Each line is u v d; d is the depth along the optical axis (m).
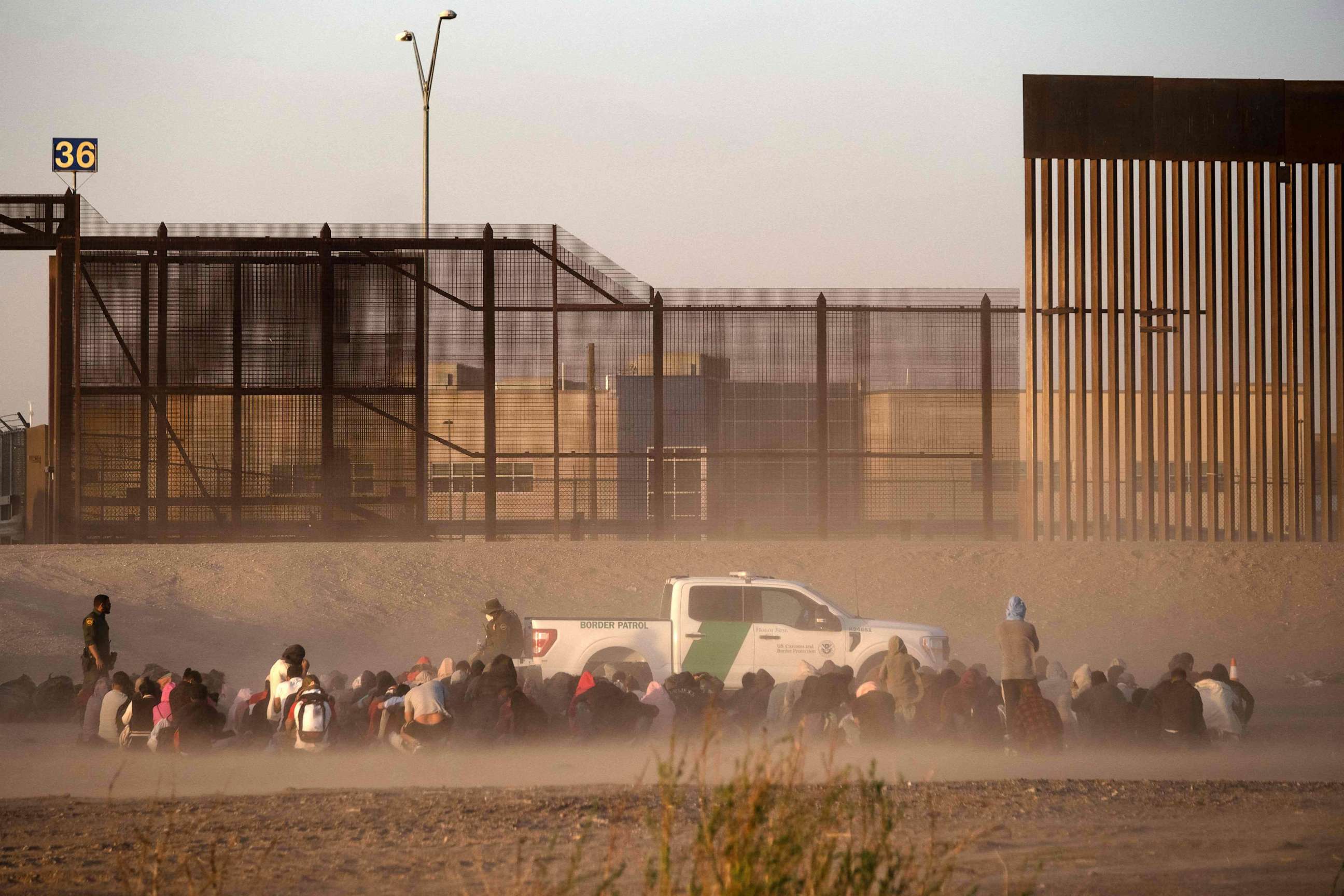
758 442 104.88
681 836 31.12
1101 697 51.34
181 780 42.41
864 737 49.44
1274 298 108.00
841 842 27.53
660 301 104.50
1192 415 108.50
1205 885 26.62
